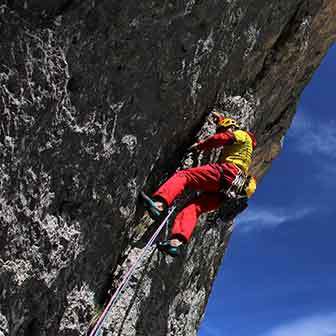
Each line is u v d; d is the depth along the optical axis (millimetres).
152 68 5145
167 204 5551
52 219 4734
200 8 5211
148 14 4746
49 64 4199
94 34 4457
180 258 7012
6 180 4148
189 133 6645
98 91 4715
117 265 5980
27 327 4922
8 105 3984
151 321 6785
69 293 5242
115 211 5441
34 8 4027
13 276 4422
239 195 6098
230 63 6770
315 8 8328
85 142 4758
